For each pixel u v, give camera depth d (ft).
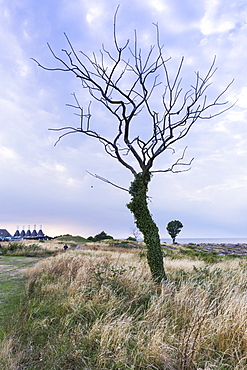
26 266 40.11
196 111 18.74
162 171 21.07
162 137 19.44
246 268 29.14
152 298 15.19
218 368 8.94
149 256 20.63
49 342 10.66
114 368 9.07
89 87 19.10
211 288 17.60
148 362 9.29
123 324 11.62
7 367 8.72
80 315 13.43
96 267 21.81
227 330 10.75
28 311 14.57
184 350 9.30
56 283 21.43
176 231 206.49
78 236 244.42
